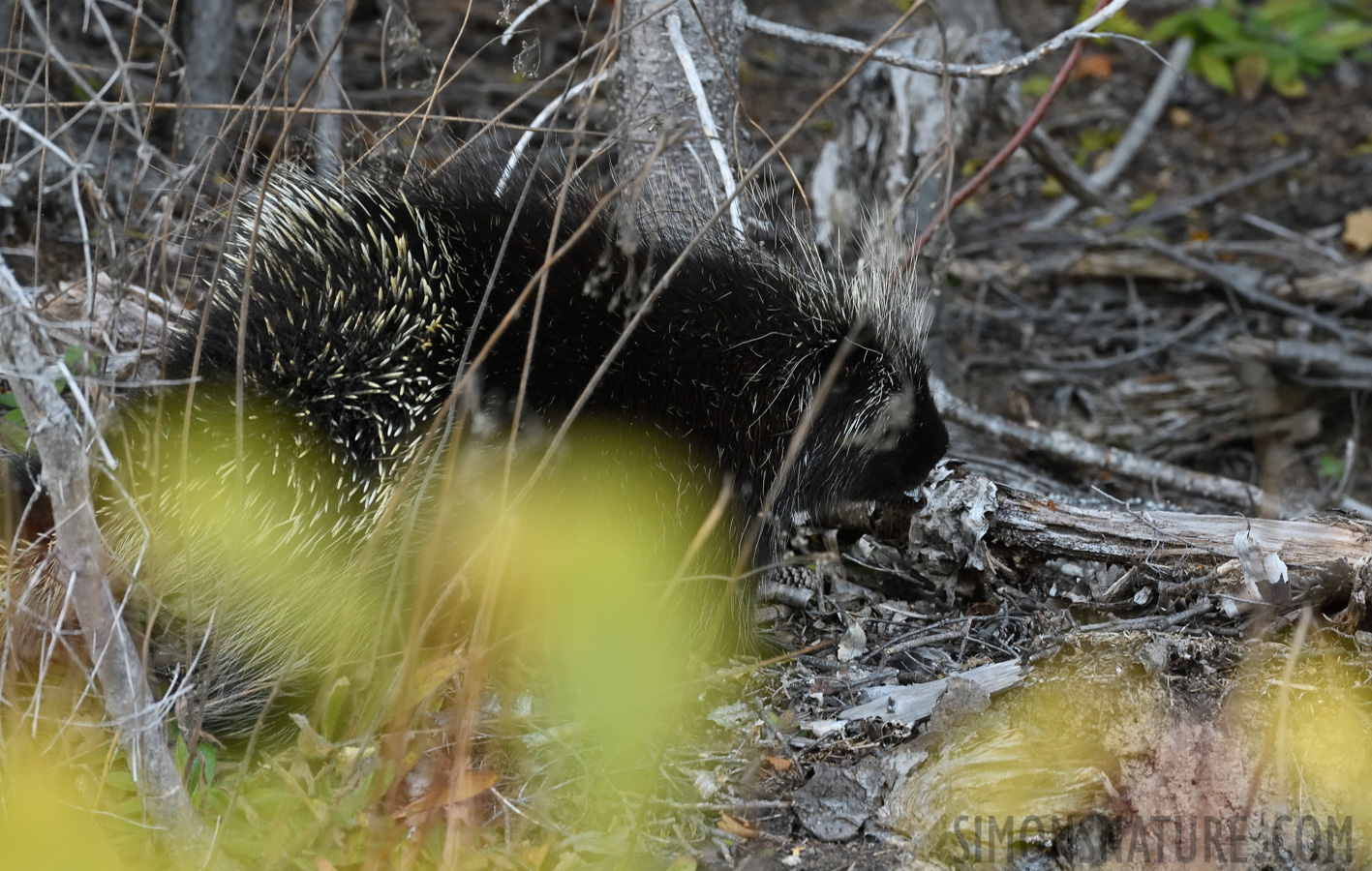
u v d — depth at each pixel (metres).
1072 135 9.27
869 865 2.82
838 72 9.09
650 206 3.84
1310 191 8.45
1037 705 3.14
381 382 3.26
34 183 5.04
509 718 3.17
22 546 3.13
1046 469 6.09
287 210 3.41
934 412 4.10
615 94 4.46
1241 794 2.96
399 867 2.64
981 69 3.97
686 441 3.72
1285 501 5.62
